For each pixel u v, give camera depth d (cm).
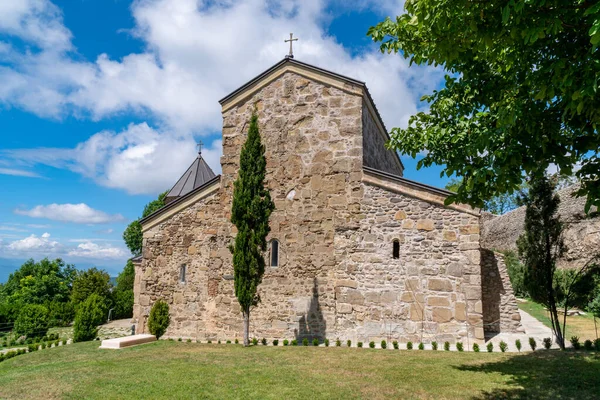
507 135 595
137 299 1725
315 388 802
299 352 1160
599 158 595
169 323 1509
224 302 1456
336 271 1335
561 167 597
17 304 2762
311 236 1377
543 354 1034
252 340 1359
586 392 727
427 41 651
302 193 1406
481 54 625
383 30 700
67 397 770
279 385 826
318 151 1411
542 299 1127
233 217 1335
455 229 1246
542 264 1120
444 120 824
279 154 1451
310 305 1343
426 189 1284
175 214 1571
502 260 1406
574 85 472
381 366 972
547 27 466
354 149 1374
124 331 2302
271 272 1395
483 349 1146
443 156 802
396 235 1295
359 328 1283
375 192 1336
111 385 842
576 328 1385
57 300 3425
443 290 1228
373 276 1296
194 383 847
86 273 3092
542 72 508
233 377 891
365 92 1412
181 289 1517
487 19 505
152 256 1569
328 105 1421
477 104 717
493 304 1382
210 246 1509
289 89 1473
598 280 1612
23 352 1494
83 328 1719
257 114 1501
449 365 970
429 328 1223
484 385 802
